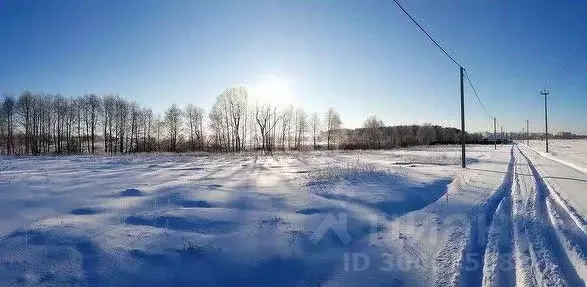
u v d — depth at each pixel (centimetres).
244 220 805
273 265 596
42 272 539
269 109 6650
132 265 566
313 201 1026
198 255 608
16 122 6359
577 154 4731
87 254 598
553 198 1280
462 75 2575
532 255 657
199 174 1802
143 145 7094
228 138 6700
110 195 1091
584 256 652
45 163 2669
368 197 1118
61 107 6669
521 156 4291
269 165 2459
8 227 730
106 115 6819
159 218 800
